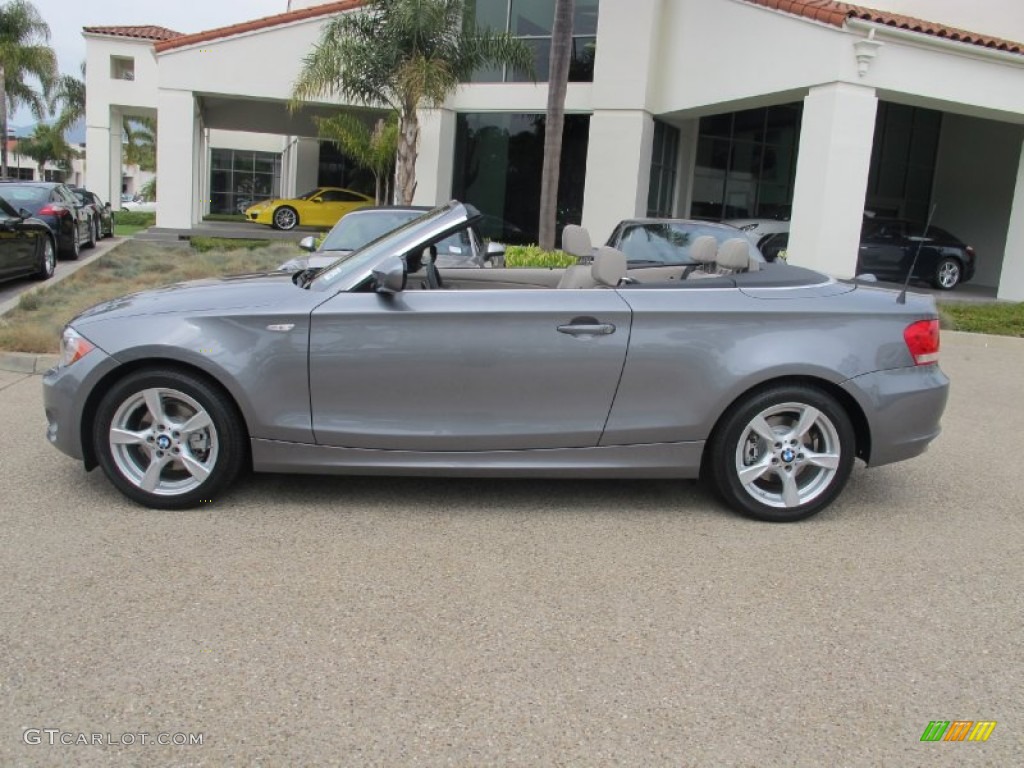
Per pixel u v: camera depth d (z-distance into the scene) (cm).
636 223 898
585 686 303
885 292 479
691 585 386
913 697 304
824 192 1371
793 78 1419
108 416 441
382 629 337
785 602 372
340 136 2295
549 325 441
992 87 1439
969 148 2139
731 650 331
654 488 518
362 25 1509
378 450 447
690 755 268
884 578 401
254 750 264
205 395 439
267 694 292
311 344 438
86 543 407
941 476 571
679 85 1709
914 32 1343
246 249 1759
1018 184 1606
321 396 442
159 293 483
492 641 331
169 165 2055
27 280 1288
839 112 1347
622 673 312
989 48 1400
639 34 1730
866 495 525
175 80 2019
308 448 446
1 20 3822
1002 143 2052
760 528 459
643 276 623
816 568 409
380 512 462
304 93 1568
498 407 446
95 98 3100
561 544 427
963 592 389
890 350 457
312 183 3500
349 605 356
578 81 1852
